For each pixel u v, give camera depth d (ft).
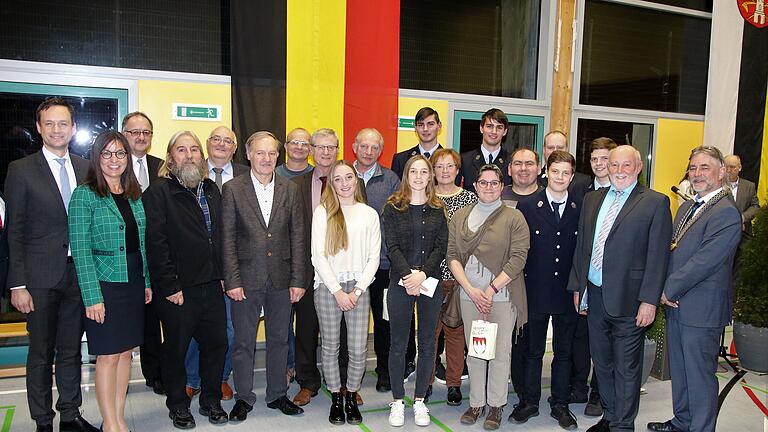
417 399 10.68
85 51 13.60
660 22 19.60
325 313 10.27
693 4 19.80
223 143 11.41
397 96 15.66
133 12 13.91
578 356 11.72
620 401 9.72
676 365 10.30
